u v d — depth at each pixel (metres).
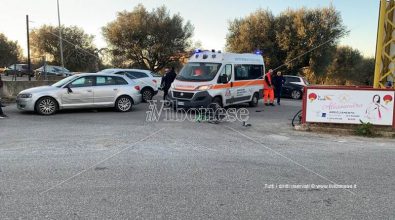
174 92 13.96
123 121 12.02
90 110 14.77
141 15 49.09
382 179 6.22
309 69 41.66
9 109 14.40
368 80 52.41
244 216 4.60
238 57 15.62
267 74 18.23
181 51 49.81
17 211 4.63
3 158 7.08
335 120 11.03
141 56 49.72
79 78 13.78
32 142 8.55
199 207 4.86
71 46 56.97
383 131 10.52
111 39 48.59
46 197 5.11
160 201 5.04
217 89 13.87
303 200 5.18
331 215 4.68
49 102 13.10
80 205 4.85
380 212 4.80
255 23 42.62
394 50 11.97
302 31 39.50
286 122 12.72
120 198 5.12
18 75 43.88
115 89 14.26
